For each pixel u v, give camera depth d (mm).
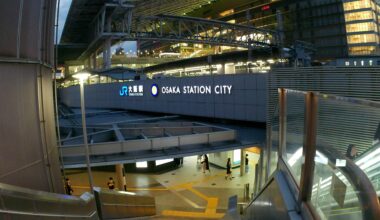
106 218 11203
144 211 15516
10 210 4746
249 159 28812
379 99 13430
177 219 17031
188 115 31562
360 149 3504
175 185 23297
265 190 6301
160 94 34844
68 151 17703
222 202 20016
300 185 4234
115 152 18672
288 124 5531
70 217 7055
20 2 7844
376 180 3121
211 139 20891
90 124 27609
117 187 22844
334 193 3396
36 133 8844
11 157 7910
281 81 17875
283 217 4711
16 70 8047
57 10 10602
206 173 25828
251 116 25672
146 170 26203
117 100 42219
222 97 27953
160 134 24016
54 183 9758
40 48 8922
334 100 3447
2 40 7492
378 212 2586
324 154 3639
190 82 30984
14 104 7984
